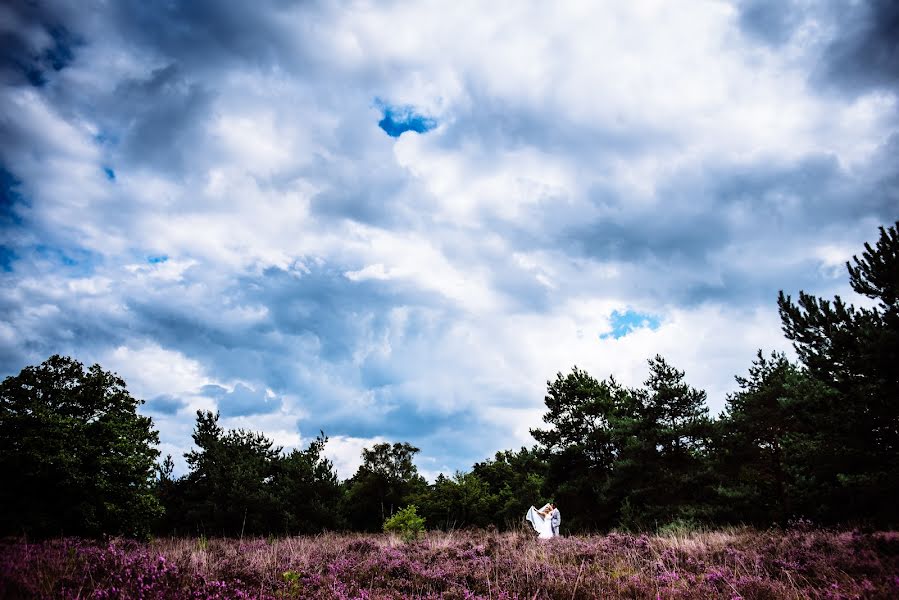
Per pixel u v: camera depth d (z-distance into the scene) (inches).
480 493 1359.5
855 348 485.7
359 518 1451.8
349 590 256.8
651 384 976.9
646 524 835.4
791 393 663.1
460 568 301.1
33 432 463.8
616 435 978.1
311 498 1258.6
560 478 1103.6
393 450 1515.7
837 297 502.6
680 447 921.5
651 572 283.0
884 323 468.4
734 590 232.1
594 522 1003.9
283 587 255.1
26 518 436.1
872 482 472.7
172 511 1205.1
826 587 237.6
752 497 762.2
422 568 307.4
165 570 238.8
